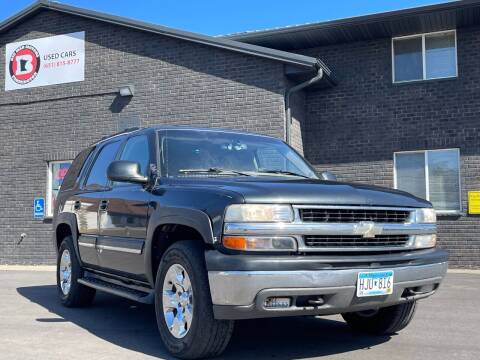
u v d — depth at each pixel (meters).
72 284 6.90
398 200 4.72
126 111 13.30
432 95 12.29
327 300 4.15
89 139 13.67
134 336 5.40
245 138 6.05
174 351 4.43
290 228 4.09
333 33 12.66
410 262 4.60
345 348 4.95
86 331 5.64
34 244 14.06
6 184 14.48
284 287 3.95
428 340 5.29
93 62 13.84
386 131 12.57
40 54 14.45
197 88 12.59
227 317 4.04
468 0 11.25
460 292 8.45
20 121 14.52
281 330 5.71
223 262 3.99
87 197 6.50
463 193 11.89
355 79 12.94
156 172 5.21
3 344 5.07
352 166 12.77
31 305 7.30
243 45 12.00
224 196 4.22
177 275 4.53
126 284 5.69
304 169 5.98
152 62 13.13
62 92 14.10
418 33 12.55
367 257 4.34
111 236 5.77
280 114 11.73
